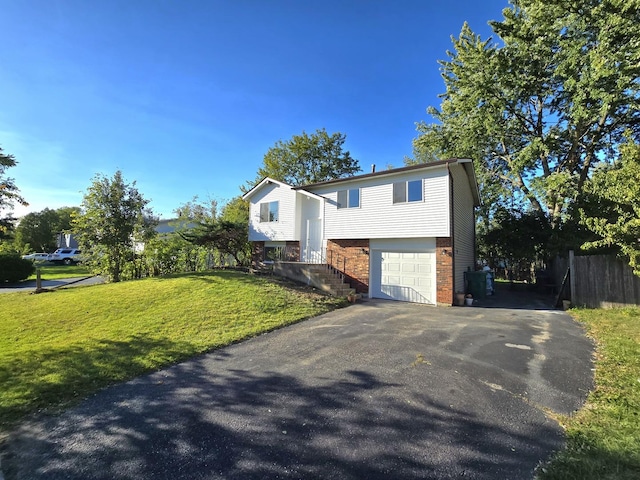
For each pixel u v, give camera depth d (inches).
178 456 121.3
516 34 659.4
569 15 596.1
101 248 638.5
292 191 733.3
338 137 1444.4
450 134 830.5
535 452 118.6
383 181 574.2
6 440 135.7
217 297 424.2
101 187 631.2
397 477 107.0
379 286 573.0
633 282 384.5
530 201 820.6
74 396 177.2
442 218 505.4
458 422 141.6
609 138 716.0
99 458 121.4
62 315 366.0
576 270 427.5
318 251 695.1
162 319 339.0
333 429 137.9
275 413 152.9
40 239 1998.0
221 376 201.5
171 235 727.7
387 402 161.3
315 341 274.8
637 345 237.3
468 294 535.5
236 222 792.9
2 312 405.1
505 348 247.4
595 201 456.1
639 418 136.8
